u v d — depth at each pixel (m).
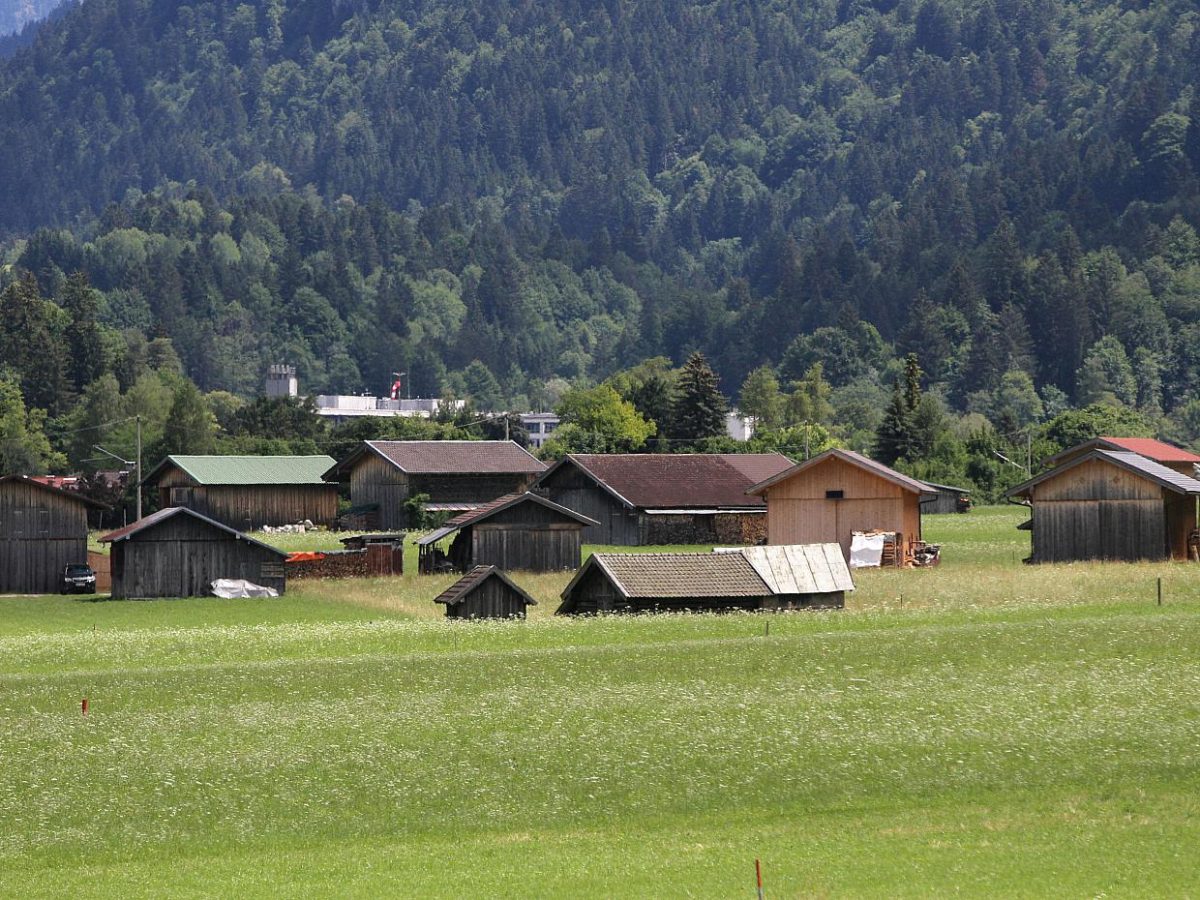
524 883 57.44
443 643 101.62
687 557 113.12
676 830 63.78
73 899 57.44
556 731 76.88
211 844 63.72
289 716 81.00
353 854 61.97
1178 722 75.88
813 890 55.56
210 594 145.00
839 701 81.50
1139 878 55.97
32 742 76.88
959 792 67.19
